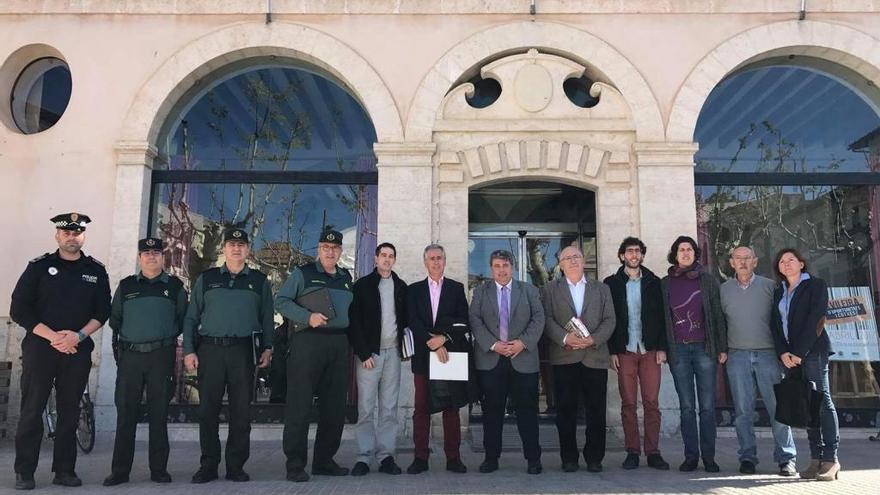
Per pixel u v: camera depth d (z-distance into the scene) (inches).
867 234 344.8
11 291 317.7
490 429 223.5
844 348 331.6
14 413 309.0
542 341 346.3
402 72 332.5
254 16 338.3
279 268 339.3
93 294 211.0
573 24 335.9
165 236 339.9
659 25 335.6
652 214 317.7
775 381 219.5
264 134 353.1
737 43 332.5
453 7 335.9
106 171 326.6
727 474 217.9
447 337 219.8
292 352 215.0
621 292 234.7
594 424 223.9
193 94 354.0
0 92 336.8
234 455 207.9
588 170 324.2
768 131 353.1
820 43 332.8
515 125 326.6
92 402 285.6
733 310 224.5
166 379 211.5
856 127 357.4
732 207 344.2
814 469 211.0
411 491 188.7
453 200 324.2
